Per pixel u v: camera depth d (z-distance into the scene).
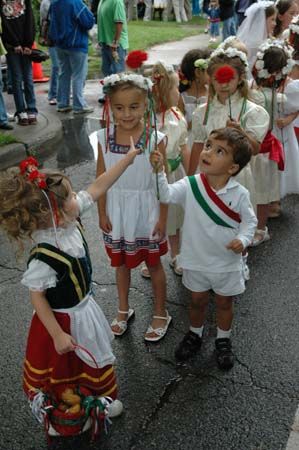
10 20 6.25
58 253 2.09
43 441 2.45
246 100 3.41
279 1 6.15
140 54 2.99
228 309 2.85
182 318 3.29
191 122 3.92
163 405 2.62
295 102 4.14
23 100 6.81
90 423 2.41
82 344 2.26
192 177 2.72
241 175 3.43
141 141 2.73
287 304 3.41
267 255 4.03
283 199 5.05
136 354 2.99
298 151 4.54
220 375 2.80
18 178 2.04
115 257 2.96
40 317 2.11
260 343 3.04
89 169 5.86
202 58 3.85
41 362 2.27
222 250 2.70
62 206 2.08
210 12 13.82
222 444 2.38
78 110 7.86
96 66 11.09
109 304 3.46
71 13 7.14
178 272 3.75
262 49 3.89
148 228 2.90
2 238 4.38
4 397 2.70
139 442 2.41
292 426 2.46
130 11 18.84
